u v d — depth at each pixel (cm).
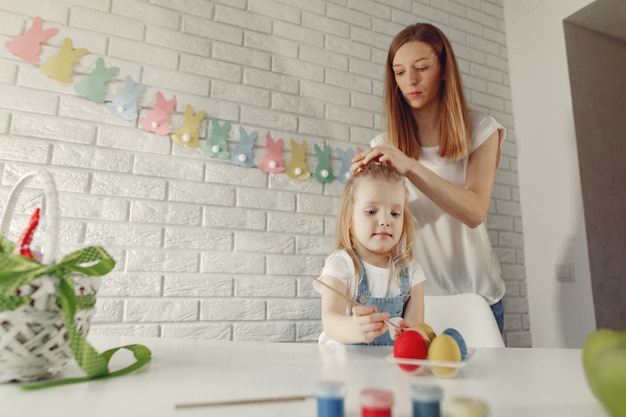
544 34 209
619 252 189
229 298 150
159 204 146
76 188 136
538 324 196
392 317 95
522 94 216
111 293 135
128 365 53
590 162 191
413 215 128
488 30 224
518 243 205
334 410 29
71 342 42
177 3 160
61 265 42
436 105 127
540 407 35
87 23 146
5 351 41
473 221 109
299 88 175
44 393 38
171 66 156
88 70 144
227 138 159
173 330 140
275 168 164
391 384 43
